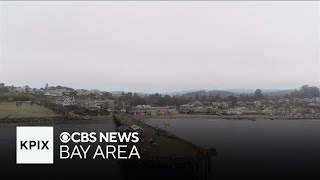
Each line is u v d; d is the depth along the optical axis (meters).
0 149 86.81
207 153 51.44
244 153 86.38
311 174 62.56
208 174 53.97
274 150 92.88
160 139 67.38
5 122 194.25
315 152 89.75
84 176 58.03
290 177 60.12
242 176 59.94
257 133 146.12
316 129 172.25
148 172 48.22
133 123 115.25
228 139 120.00
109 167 64.88
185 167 48.00
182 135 134.62
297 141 115.56
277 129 171.38
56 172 61.16
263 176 60.47
